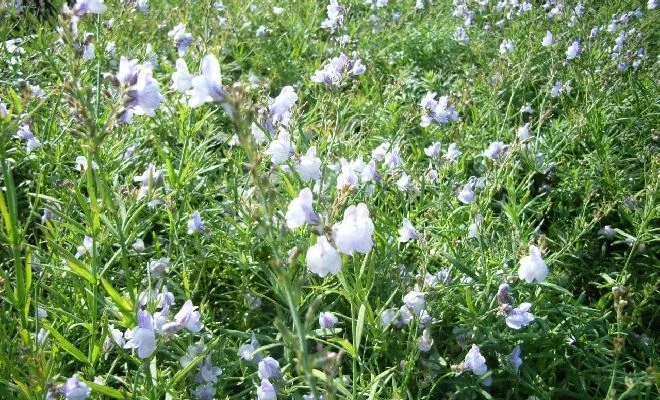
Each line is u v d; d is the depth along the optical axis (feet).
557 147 1.72
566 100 2.05
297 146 1.23
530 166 1.60
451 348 1.06
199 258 1.18
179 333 0.98
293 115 1.19
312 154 1.06
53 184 1.22
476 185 1.32
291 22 2.47
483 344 1.01
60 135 1.27
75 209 1.16
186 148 1.24
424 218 1.30
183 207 1.24
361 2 2.96
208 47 1.57
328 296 1.13
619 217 1.54
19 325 0.95
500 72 1.91
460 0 2.79
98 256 0.92
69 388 0.79
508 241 1.26
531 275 0.97
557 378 1.13
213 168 1.33
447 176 1.47
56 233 1.02
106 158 1.22
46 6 2.18
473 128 1.80
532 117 2.02
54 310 0.89
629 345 1.23
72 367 1.00
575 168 1.66
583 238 1.47
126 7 1.85
